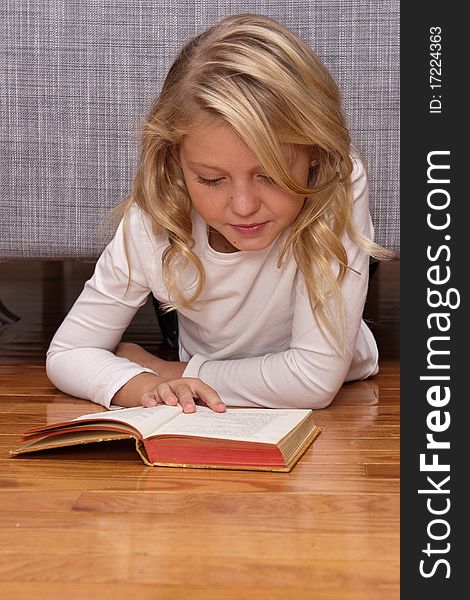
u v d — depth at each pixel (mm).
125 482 944
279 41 1073
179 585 718
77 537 809
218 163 1024
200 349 1345
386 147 1382
